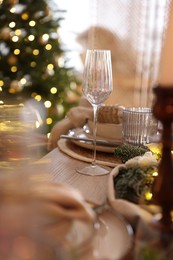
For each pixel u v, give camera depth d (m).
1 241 0.45
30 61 2.46
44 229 0.52
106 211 0.63
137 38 2.43
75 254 0.48
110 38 2.48
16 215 0.46
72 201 0.54
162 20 2.35
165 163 0.58
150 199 0.68
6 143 0.76
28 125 0.90
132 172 0.73
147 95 2.45
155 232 0.53
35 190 0.52
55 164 0.93
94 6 2.50
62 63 2.57
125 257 0.54
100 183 0.82
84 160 0.96
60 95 2.54
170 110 0.56
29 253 0.45
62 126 1.25
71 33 3.00
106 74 0.92
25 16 2.43
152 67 2.42
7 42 2.44
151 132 0.97
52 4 2.55
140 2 2.38
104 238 0.56
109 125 1.06
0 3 2.42
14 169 0.57
